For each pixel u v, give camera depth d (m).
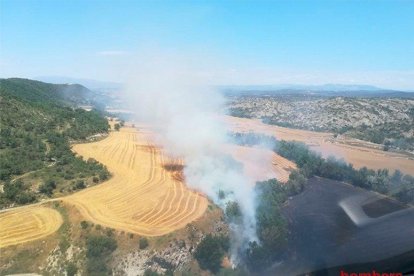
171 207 168.50
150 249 139.25
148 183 194.75
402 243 134.50
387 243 135.88
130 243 140.62
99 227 146.38
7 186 170.50
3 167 182.88
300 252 142.88
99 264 132.25
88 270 130.75
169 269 136.75
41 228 147.12
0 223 150.00
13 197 164.88
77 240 141.12
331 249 139.00
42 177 183.50
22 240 140.38
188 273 136.25
